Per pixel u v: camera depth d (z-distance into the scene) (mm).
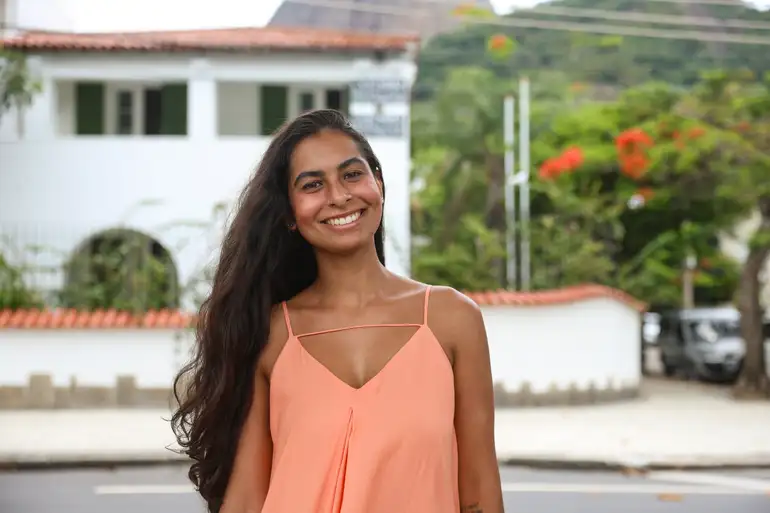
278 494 2693
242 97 24125
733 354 26500
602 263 25141
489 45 35688
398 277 2883
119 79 23016
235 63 22859
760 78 30859
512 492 11547
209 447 2918
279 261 2957
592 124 26953
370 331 2768
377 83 22750
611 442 15148
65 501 10703
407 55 22844
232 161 23047
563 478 12711
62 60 22844
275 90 24141
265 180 2936
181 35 24031
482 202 34250
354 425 2670
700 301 40688
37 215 22906
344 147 2865
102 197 23016
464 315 2799
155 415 17141
